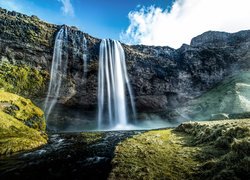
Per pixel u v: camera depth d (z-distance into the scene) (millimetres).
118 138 24875
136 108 62406
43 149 18703
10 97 28516
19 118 25984
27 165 14023
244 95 57438
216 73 71312
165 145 18984
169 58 67188
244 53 75625
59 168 13406
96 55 57031
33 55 49594
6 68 45281
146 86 62500
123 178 11398
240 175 10008
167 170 12367
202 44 89500
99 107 58375
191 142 19734
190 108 61906
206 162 12656
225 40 84812
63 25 54562
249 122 19234
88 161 14836
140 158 14930
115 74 59562
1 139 18703
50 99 51562
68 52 53562
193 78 68500
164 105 64500
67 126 54312
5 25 47500
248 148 11406
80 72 55188
